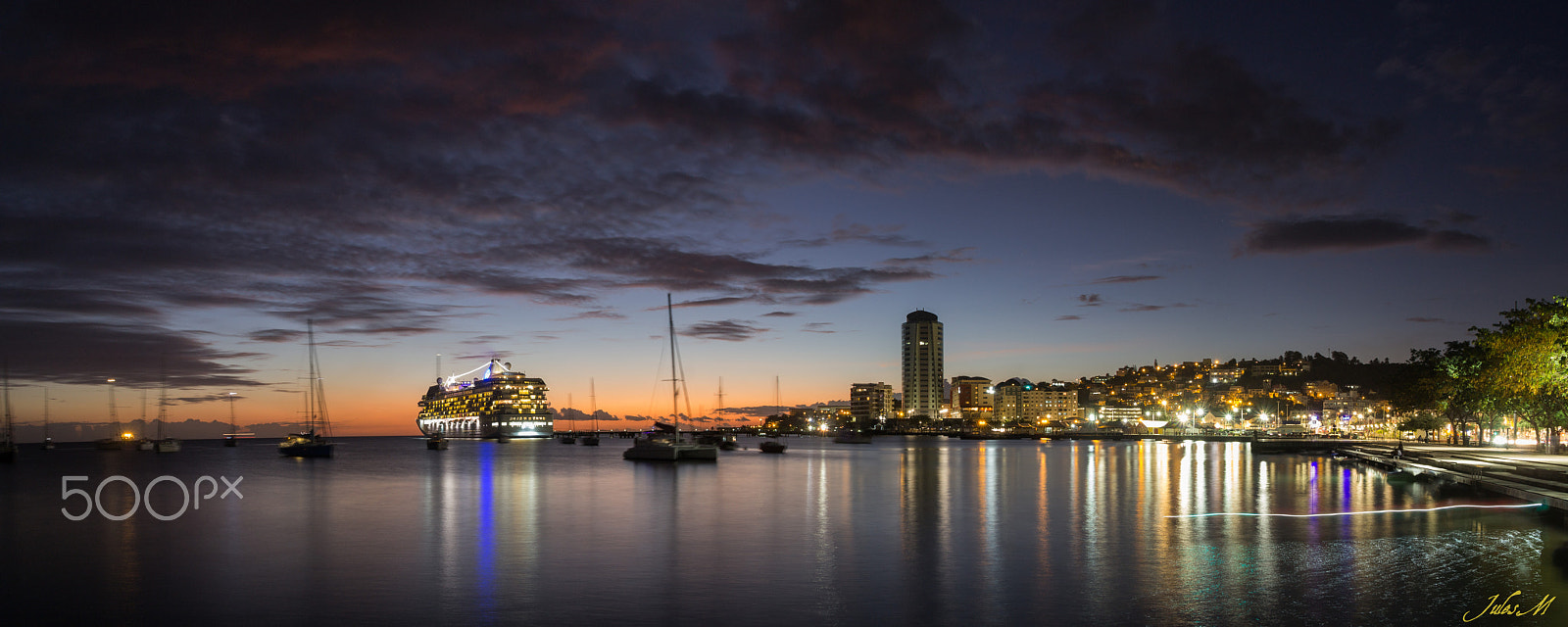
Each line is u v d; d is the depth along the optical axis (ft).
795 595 107.55
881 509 206.59
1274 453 593.42
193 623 97.86
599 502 234.38
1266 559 125.18
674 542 153.38
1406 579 108.37
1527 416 310.65
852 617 96.32
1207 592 104.58
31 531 176.55
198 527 180.65
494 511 209.26
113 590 115.65
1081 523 173.37
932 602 103.19
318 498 254.88
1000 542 149.28
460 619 97.50
